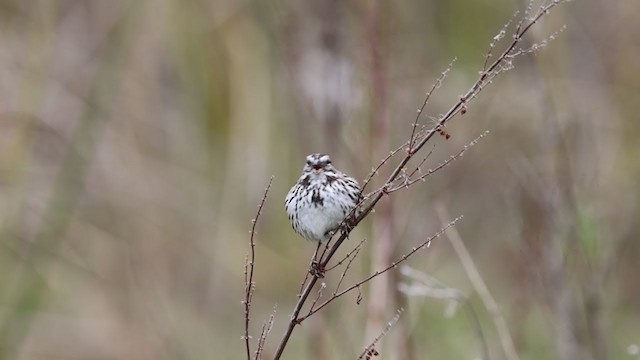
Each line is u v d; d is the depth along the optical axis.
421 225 14.58
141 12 18.41
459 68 17.11
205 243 17.98
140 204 18.19
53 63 18.06
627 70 17.39
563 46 16.44
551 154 13.39
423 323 15.00
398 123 14.60
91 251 17.81
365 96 13.55
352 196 10.38
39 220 17.48
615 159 16.16
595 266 12.70
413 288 11.24
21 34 18.62
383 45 13.57
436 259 15.16
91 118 17.95
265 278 17.55
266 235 17.91
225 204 18.08
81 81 18.12
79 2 18.44
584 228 12.44
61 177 17.61
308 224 10.45
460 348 14.53
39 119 17.77
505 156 15.77
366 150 13.00
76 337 16.98
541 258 13.15
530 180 13.40
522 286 13.86
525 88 16.52
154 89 18.55
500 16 17.52
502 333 11.23
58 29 18.22
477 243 16.86
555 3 8.16
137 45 18.44
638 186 16.28
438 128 7.93
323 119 13.76
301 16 14.91
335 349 13.10
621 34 17.64
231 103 18.31
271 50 17.83
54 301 17.34
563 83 15.50
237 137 18.14
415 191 13.99
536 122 15.77
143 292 17.55
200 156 18.61
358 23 14.02
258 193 18.00
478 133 15.87
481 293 11.36
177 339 16.80
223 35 18.25
